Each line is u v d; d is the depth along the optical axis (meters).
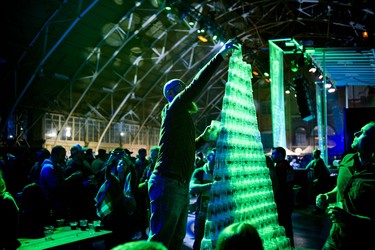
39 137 18.27
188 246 6.35
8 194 3.19
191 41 22.11
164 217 2.62
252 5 20.47
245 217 3.17
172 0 16.50
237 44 2.86
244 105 3.54
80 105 20.78
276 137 11.65
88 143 21.36
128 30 18.47
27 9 14.30
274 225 3.82
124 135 24.41
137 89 23.17
